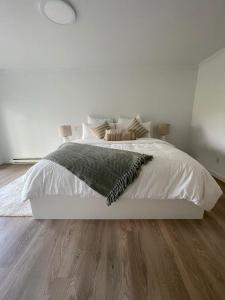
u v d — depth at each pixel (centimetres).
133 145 245
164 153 186
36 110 374
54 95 366
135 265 124
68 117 377
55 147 393
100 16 191
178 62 327
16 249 140
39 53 285
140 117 360
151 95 359
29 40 243
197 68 341
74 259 130
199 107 336
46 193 168
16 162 398
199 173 158
